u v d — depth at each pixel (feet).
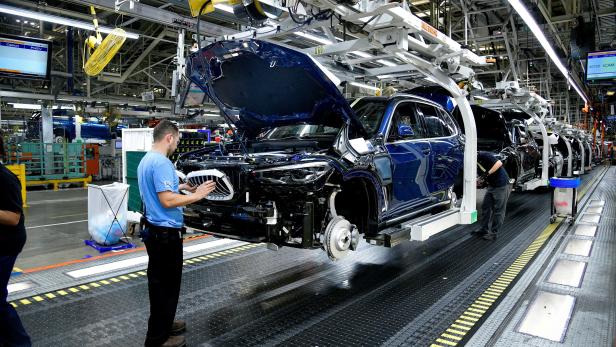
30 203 34.60
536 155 33.01
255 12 10.91
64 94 49.93
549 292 13.38
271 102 13.78
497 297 12.96
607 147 102.12
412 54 14.05
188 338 10.19
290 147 14.11
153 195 9.23
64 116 69.21
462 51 15.42
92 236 19.19
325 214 11.82
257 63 12.19
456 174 18.45
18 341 8.75
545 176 33.86
